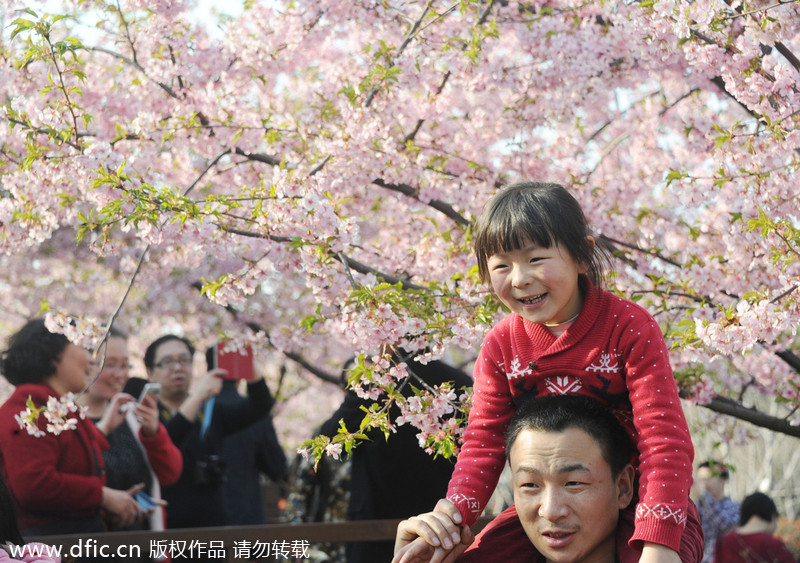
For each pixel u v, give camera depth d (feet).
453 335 15.10
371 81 19.69
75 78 19.26
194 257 27.37
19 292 38.58
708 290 18.37
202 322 36.99
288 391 48.98
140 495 21.15
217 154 21.63
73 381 20.43
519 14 22.11
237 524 26.94
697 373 18.86
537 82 21.84
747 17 15.74
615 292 17.26
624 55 21.53
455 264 19.99
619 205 23.75
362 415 17.90
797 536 46.75
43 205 17.74
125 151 21.61
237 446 27.76
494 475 11.31
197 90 20.77
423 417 14.14
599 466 9.74
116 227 30.32
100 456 20.54
